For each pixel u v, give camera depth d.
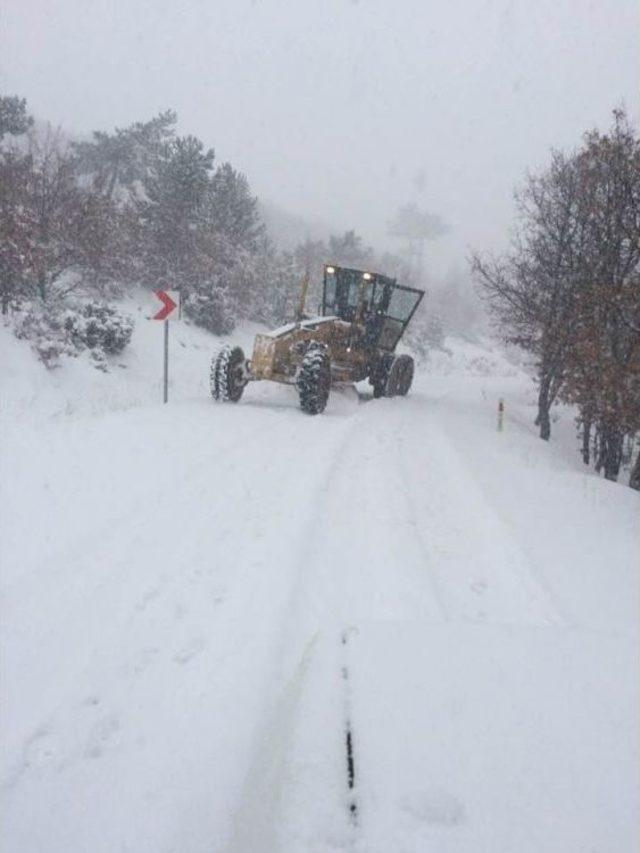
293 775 1.48
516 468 8.49
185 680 3.02
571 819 1.29
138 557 4.34
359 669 1.85
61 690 2.93
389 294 14.05
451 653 1.94
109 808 2.29
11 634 3.35
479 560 4.94
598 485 8.00
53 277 14.87
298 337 11.43
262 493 5.86
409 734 1.55
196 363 16.69
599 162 10.56
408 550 4.91
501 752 1.49
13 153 16.84
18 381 10.92
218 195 23.70
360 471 7.16
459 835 1.26
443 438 9.88
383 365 14.74
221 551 4.49
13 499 5.18
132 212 19.89
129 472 6.16
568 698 1.72
